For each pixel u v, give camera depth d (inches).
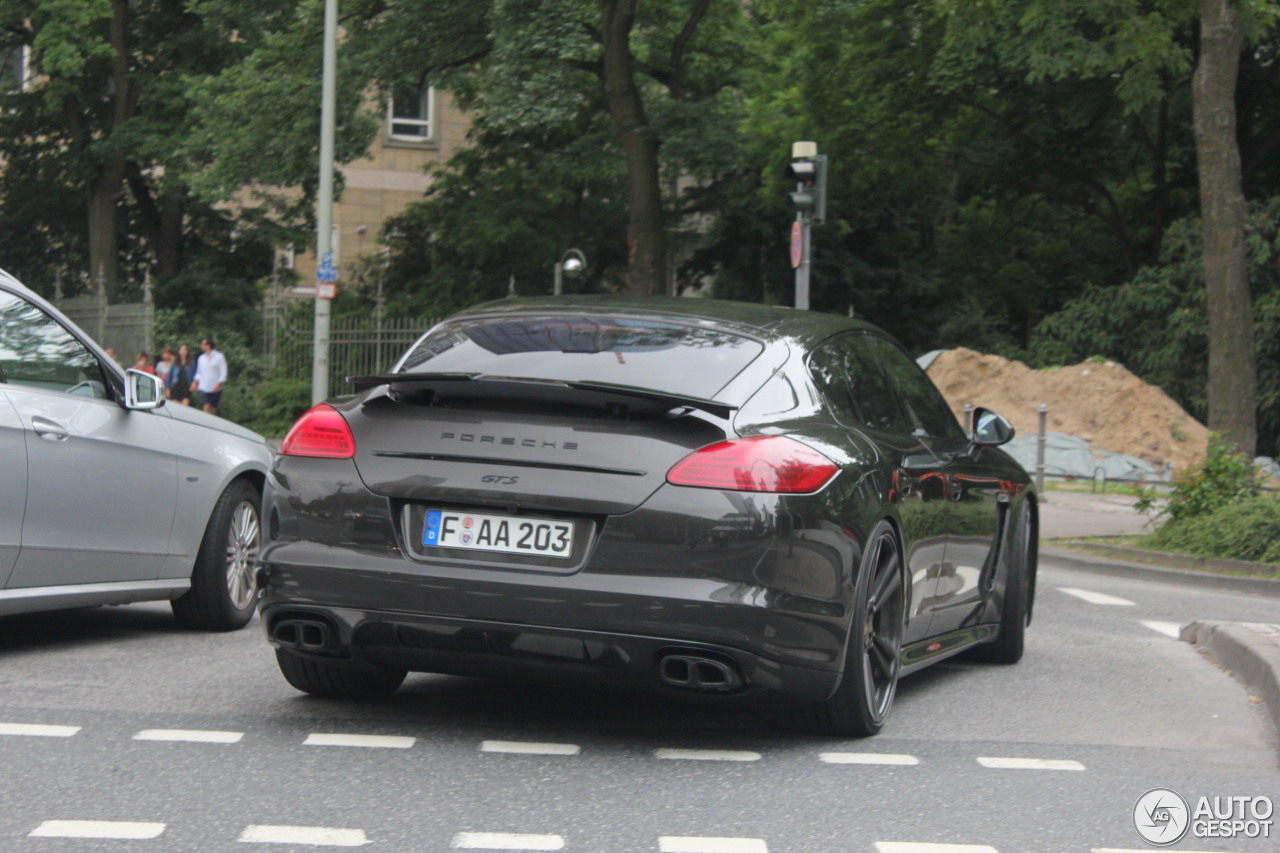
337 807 218.5
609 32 1364.4
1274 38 1626.5
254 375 1668.3
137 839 199.0
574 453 249.9
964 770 258.5
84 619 410.9
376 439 261.1
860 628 267.3
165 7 1932.8
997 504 370.6
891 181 1943.9
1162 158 1803.6
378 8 1439.5
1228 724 312.7
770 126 1694.1
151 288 1948.8
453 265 2117.4
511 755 256.8
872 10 1587.1
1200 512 699.4
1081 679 368.2
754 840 208.1
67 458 342.0
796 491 250.7
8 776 231.1
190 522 381.4
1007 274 2218.3
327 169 1311.5
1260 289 1480.1
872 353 327.3
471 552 251.9
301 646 265.1
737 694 251.3
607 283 2145.7
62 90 1824.6
